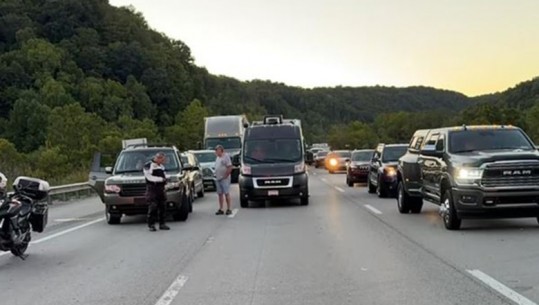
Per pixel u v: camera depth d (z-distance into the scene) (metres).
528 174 13.05
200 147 46.97
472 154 13.95
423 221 15.93
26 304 7.95
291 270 9.73
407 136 113.94
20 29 106.56
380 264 10.05
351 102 183.88
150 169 15.50
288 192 20.89
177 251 11.96
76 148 50.94
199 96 128.88
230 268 10.02
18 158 44.34
